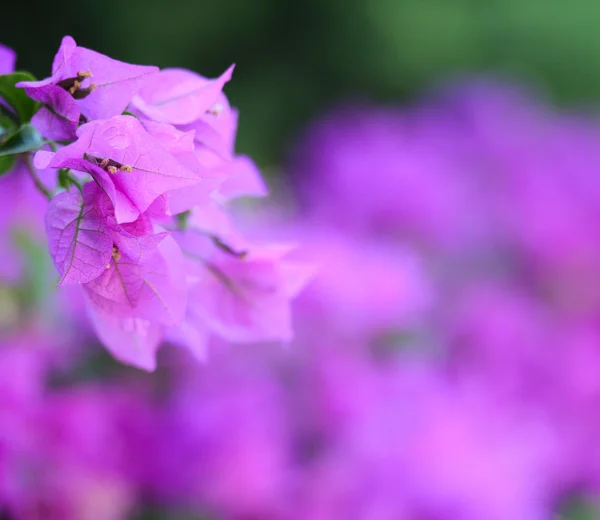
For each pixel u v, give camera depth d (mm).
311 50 5609
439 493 1149
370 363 1418
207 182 755
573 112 3469
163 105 779
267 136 5574
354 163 2238
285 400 1289
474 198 2148
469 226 2088
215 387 1204
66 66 750
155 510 1091
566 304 1903
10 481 1000
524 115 2660
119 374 1235
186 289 768
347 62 5637
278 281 821
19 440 1006
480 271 2037
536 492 1295
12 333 1146
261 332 825
